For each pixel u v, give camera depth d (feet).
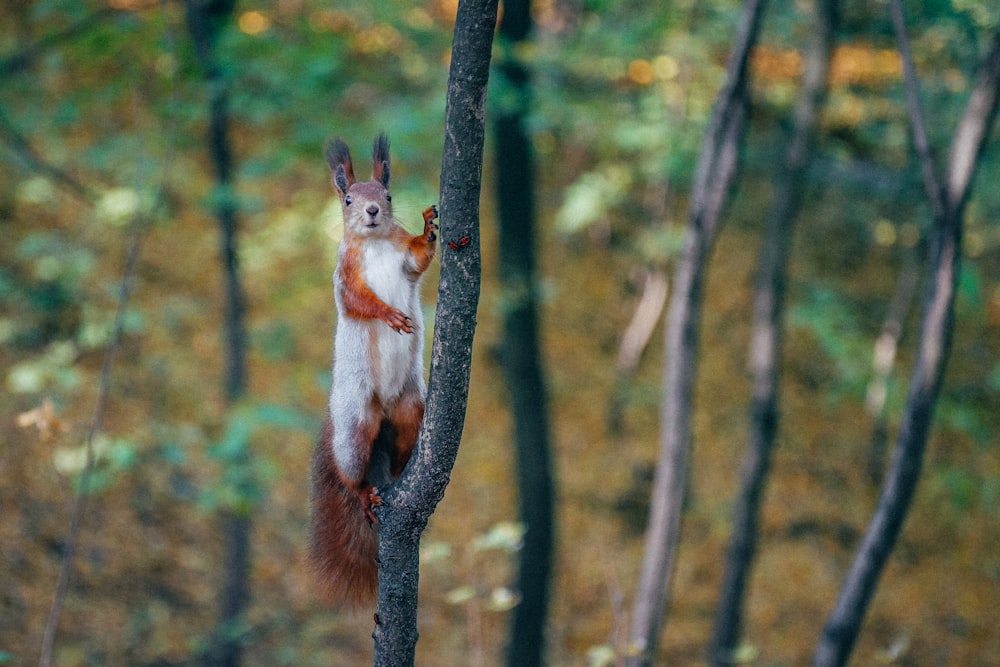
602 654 25.12
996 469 63.77
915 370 24.53
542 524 42.55
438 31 40.09
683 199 77.77
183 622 49.60
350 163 20.89
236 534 44.37
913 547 61.11
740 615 39.42
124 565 51.62
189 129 42.60
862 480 64.28
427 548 25.07
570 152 77.92
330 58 36.17
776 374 39.11
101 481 33.76
